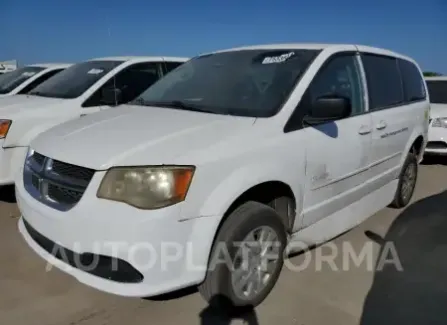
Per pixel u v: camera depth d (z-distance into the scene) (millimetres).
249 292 2863
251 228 2717
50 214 2562
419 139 5145
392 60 4680
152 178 2387
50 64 9531
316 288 3248
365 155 3824
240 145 2699
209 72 3855
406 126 4641
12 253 3662
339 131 3438
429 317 2900
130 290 2396
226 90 3488
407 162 4848
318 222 3430
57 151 2719
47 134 3160
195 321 2807
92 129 2965
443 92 9039
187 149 2525
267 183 2824
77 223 2424
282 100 3150
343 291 3217
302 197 3125
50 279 3260
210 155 2533
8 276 3287
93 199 2412
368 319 2873
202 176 2469
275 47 3908
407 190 5090
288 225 3150
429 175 7070
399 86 4723
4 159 4688
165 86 3990
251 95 3318
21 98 5883
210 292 2697
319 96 3350
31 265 3461
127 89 6180
